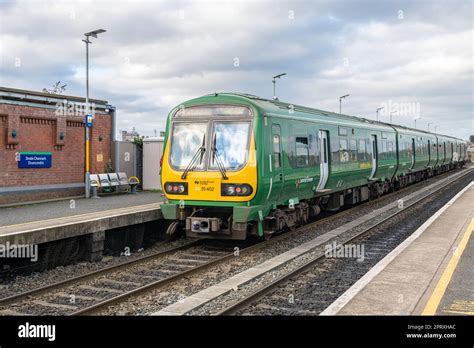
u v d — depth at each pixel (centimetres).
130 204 1513
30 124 1634
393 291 707
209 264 964
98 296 798
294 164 1212
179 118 1134
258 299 739
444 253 964
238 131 1068
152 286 809
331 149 1474
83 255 1082
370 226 1448
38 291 795
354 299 673
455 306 643
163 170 1131
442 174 4369
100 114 1948
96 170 1934
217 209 1110
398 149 2406
